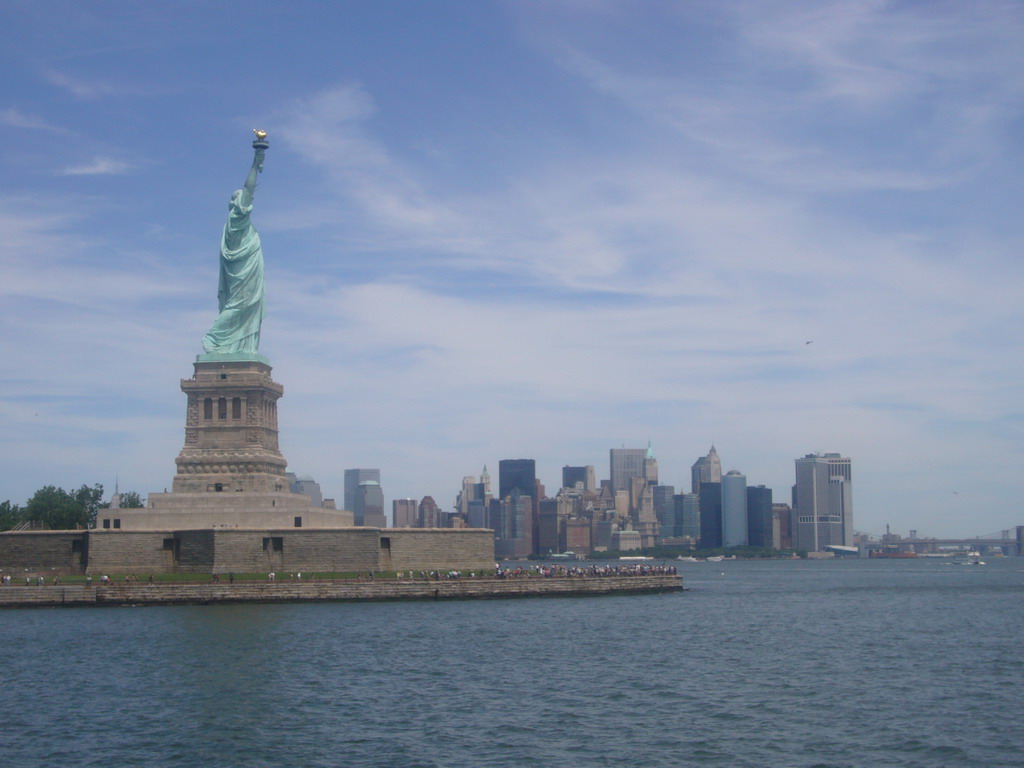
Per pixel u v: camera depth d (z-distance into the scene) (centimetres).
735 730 9788
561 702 10944
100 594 19175
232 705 10744
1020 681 12256
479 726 9912
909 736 9575
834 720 10181
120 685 11744
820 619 19875
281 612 18350
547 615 18700
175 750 9150
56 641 14800
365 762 8788
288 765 8719
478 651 14212
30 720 10150
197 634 15475
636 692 11488
